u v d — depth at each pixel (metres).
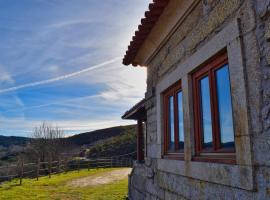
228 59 2.77
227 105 2.95
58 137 30.42
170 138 4.57
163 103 4.81
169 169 4.27
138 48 5.35
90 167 23.12
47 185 13.70
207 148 3.33
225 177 2.77
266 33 2.30
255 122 2.38
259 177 2.31
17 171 16.72
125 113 8.93
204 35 3.35
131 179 8.72
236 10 2.73
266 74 2.29
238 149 2.56
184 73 3.83
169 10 3.99
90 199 10.28
